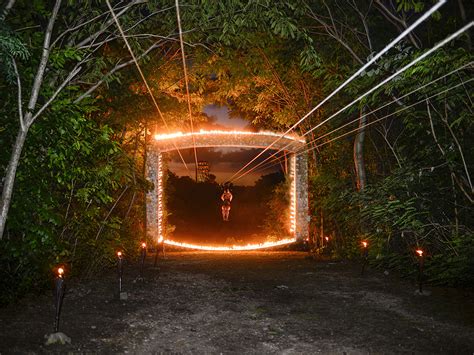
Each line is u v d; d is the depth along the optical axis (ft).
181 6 26.76
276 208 74.02
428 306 24.58
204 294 28.30
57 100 21.76
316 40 43.01
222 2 26.13
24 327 19.34
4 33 16.15
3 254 21.71
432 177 32.48
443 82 27.45
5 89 20.57
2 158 20.30
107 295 26.81
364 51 40.47
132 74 37.99
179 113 44.42
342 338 19.15
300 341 18.83
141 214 54.60
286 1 26.86
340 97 44.52
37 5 23.61
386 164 48.52
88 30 26.94
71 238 30.22
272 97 60.64
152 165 59.57
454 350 17.48
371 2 36.14
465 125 30.37
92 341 18.25
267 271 38.42
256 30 31.58
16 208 20.74
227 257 51.03
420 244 34.55
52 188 26.58
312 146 59.57
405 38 33.71
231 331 20.30
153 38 33.58
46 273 25.20
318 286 31.09
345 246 51.06
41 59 19.31
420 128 31.58
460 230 31.24
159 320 21.93
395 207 31.07
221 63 46.80
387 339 18.92
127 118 37.35
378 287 30.32
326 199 51.47
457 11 33.76
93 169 26.73
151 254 54.34
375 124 46.06
